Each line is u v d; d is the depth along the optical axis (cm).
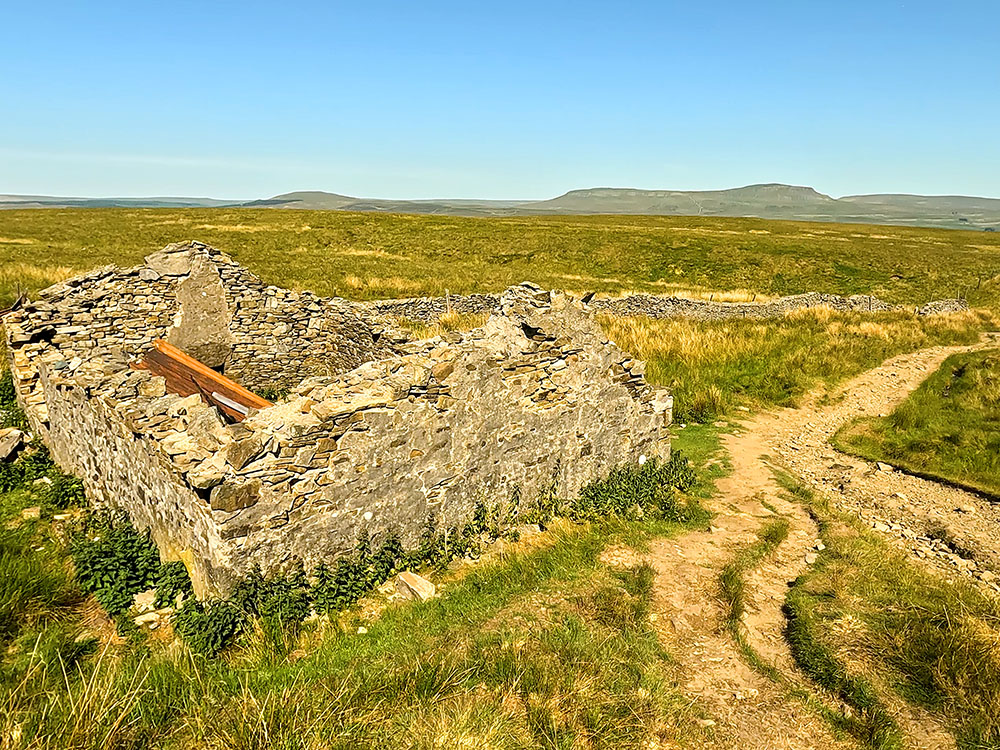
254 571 673
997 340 2455
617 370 1055
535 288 1009
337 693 501
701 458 1258
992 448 1254
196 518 673
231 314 1460
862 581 743
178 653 577
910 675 564
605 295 3478
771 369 1850
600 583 713
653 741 486
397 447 779
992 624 639
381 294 3173
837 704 544
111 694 485
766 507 1014
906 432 1409
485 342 919
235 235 5500
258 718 457
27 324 1215
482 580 733
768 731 512
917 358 2116
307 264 4194
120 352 1046
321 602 690
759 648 623
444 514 852
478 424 869
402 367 802
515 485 940
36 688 511
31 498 920
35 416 1112
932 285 4384
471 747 441
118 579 714
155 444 705
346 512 744
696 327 2342
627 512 948
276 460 677
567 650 568
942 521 984
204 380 1170
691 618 668
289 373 1563
